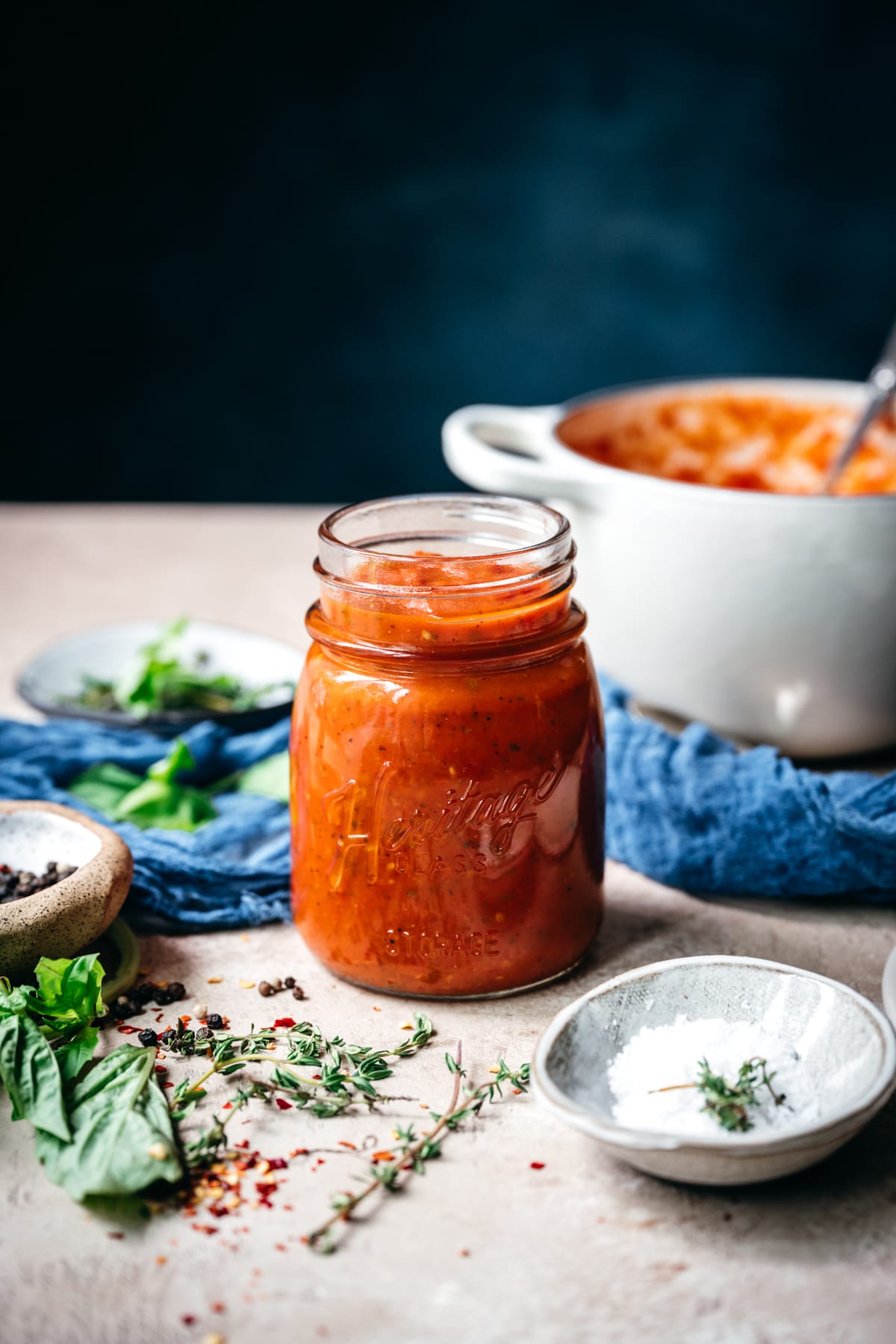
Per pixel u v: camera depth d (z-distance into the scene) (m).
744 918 0.65
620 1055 0.55
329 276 1.63
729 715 0.71
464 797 0.57
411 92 1.57
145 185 1.57
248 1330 0.50
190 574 0.95
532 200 1.63
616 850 0.67
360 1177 0.54
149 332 1.63
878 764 0.73
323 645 0.59
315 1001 0.60
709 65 1.58
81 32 1.50
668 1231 0.52
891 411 0.82
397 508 0.61
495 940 0.59
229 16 1.51
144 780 0.71
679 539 0.68
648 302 1.68
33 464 1.66
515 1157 0.54
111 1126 0.53
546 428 0.77
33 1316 0.50
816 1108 0.53
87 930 0.59
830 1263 0.51
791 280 1.67
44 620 0.88
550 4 1.54
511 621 0.57
